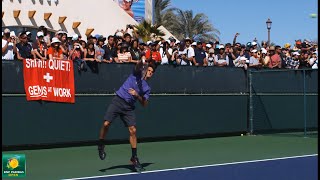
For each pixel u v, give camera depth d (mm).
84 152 10969
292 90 15930
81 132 11977
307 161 9727
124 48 12805
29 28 16297
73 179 7621
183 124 13680
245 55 15547
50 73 11508
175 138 13664
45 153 10781
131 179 7617
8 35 11234
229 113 14625
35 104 11297
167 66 13383
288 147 12211
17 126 11062
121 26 19547
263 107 15312
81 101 11984
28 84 11203
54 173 8234
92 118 12148
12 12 16203
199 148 11938
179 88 13609
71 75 11828
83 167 8914
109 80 12406
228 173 8242
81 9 18234
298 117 16031
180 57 14148
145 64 8438
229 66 14695
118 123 12602
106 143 12422
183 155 10680
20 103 11102
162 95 13281
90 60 12070
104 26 18891
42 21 16891
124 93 8242
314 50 17047
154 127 13156
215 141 13422
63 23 17484
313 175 8039
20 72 11102
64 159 9938
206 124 14133
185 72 13734
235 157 10391
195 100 13914
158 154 10844
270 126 15438
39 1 16953
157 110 13203
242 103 14922
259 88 15234
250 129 15062
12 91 10984
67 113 11773
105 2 19219
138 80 8336
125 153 10922
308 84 16297
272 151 11422
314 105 16391
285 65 16234
